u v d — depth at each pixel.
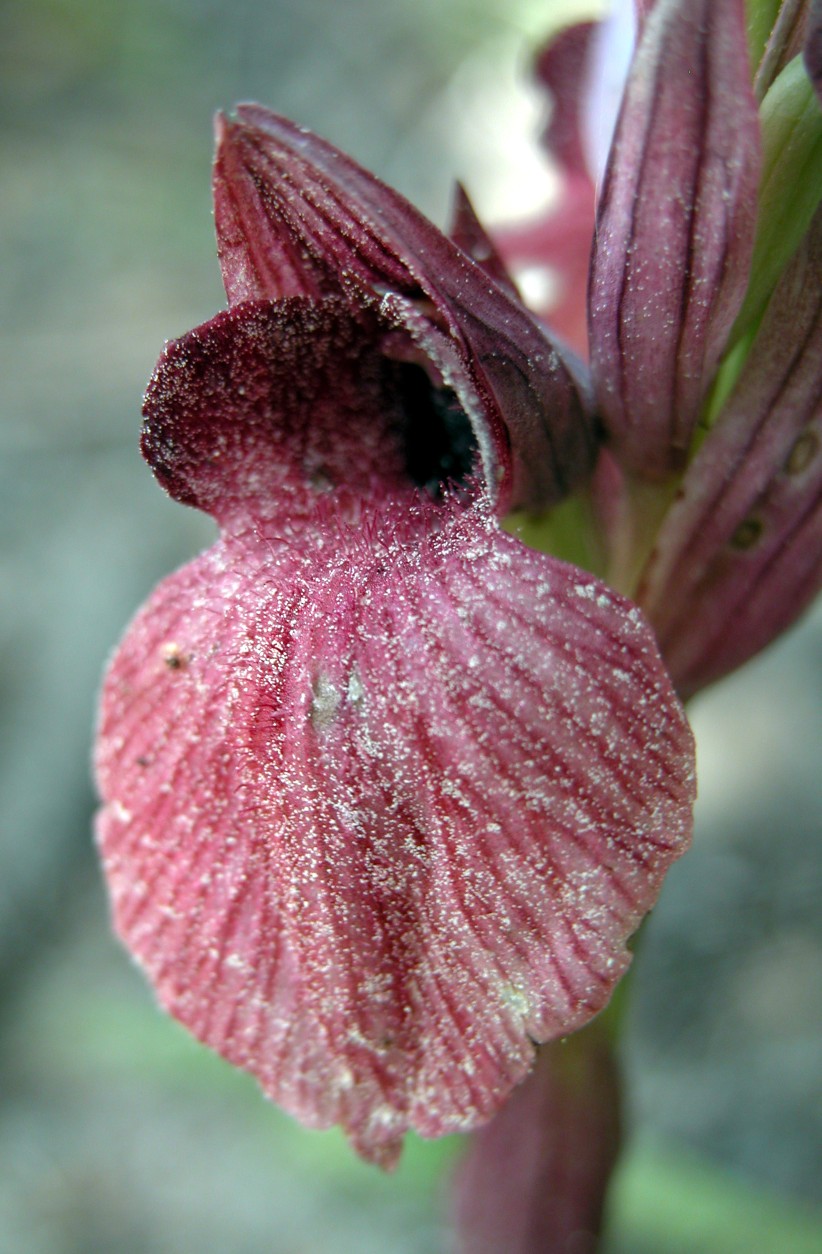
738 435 0.10
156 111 0.42
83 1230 0.20
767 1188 0.18
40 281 0.37
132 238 0.39
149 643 0.10
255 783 0.10
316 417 0.10
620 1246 0.15
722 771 0.22
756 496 0.10
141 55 0.43
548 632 0.09
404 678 0.10
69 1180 0.21
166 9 0.44
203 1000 0.10
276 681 0.10
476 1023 0.10
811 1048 0.19
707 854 0.21
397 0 0.42
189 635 0.10
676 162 0.09
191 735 0.10
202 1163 0.21
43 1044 0.22
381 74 0.42
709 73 0.09
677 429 0.10
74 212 0.39
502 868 0.09
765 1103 0.19
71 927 0.24
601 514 0.10
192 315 0.36
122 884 0.10
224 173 0.10
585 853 0.09
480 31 0.41
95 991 0.22
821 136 0.10
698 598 0.10
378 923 0.10
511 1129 0.11
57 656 0.26
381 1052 0.10
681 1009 0.21
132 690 0.10
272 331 0.10
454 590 0.10
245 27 0.43
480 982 0.10
